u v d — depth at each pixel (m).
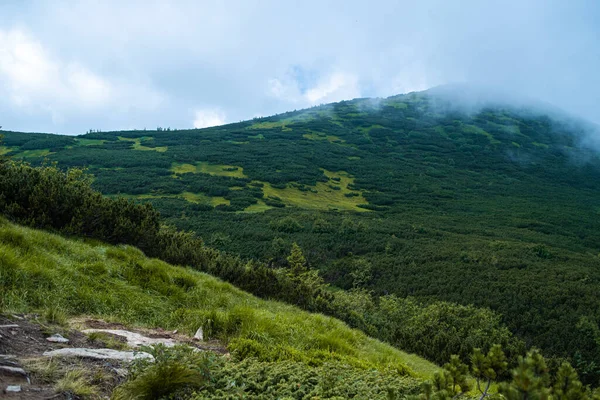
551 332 44.28
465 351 22.22
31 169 12.92
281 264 63.91
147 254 13.76
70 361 4.73
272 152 172.12
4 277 6.85
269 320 8.95
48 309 6.41
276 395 4.86
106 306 7.96
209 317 8.53
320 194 128.25
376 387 5.55
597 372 36.03
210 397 4.48
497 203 137.62
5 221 9.57
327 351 8.25
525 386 2.60
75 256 9.50
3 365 3.98
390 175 162.38
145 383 4.38
